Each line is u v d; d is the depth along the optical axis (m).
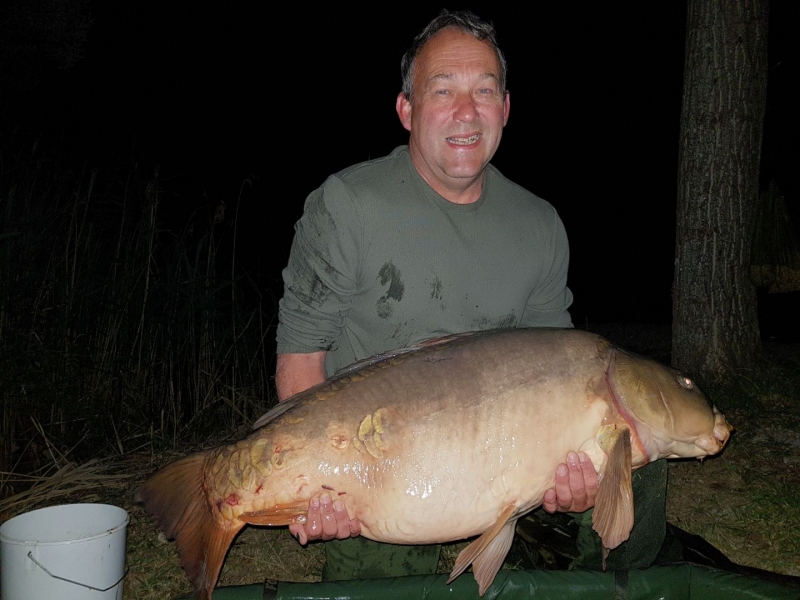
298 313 1.03
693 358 1.98
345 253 1.00
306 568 1.17
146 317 1.90
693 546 1.11
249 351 2.06
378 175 1.02
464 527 0.85
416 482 0.84
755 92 1.92
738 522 1.25
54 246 1.79
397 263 1.01
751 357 1.96
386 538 0.86
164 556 1.19
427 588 0.94
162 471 0.89
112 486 1.49
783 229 1.95
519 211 1.07
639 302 4.55
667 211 7.30
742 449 1.52
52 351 1.71
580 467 0.85
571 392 0.86
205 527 0.88
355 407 0.85
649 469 1.04
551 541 1.13
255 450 0.85
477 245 1.03
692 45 1.95
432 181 1.01
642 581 0.94
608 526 0.83
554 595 0.94
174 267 1.98
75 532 1.05
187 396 1.98
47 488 1.50
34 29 2.84
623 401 0.87
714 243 1.94
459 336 0.93
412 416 0.84
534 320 1.15
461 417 0.84
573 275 5.46
